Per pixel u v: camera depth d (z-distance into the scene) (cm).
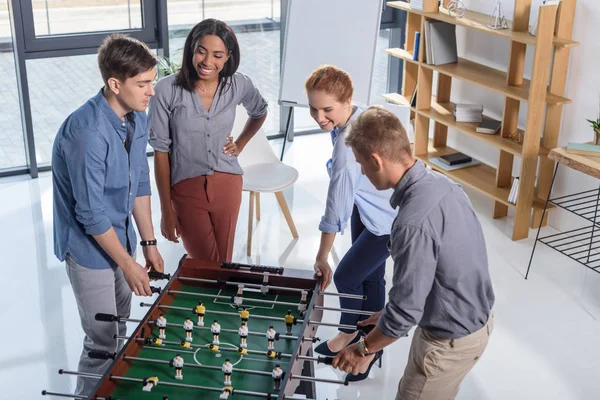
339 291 335
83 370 293
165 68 585
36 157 575
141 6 565
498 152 536
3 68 542
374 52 529
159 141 331
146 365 229
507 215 511
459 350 236
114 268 284
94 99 256
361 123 221
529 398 337
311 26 536
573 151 420
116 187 271
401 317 220
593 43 444
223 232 353
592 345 375
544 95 446
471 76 500
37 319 389
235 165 349
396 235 219
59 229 276
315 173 579
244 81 339
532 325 390
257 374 227
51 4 532
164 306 252
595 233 473
